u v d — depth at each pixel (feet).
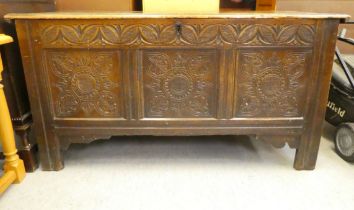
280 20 3.41
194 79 3.74
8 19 3.37
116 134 4.01
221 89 3.77
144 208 3.42
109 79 3.73
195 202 3.52
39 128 3.92
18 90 3.82
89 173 4.14
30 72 3.63
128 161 4.46
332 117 4.85
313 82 3.71
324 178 4.00
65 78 3.71
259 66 3.66
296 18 3.38
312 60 3.61
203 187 3.82
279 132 3.99
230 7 5.61
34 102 3.78
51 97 3.79
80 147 4.90
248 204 3.48
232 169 4.25
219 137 5.32
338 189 3.76
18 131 3.91
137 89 3.77
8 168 3.81
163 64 3.66
